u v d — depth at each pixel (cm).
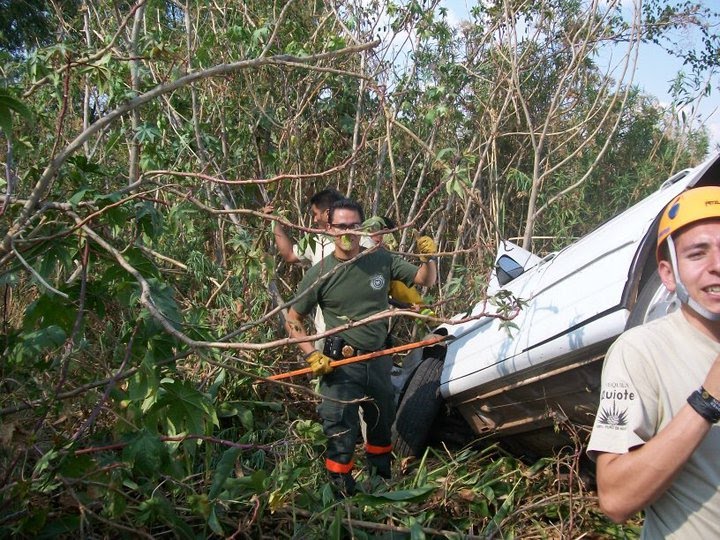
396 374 486
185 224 438
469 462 404
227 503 314
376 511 342
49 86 447
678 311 190
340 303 391
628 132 866
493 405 407
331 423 376
